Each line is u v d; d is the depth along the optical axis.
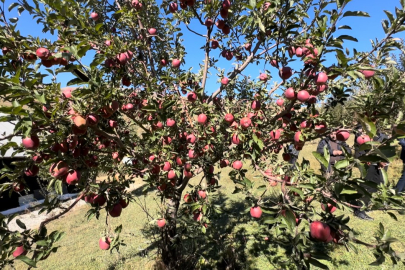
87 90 1.67
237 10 3.19
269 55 2.64
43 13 2.15
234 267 3.84
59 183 1.81
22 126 1.38
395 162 7.80
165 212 3.37
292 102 2.03
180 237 3.71
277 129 2.47
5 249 1.58
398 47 1.68
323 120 2.14
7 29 1.87
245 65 3.05
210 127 2.62
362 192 1.46
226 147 2.94
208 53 3.46
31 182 9.18
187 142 2.72
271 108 2.73
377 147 1.38
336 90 2.26
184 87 2.59
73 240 5.65
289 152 3.01
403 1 1.48
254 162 2.24
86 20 2.42
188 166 2.69
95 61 1.75
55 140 1.68
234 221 5.45
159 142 2.75
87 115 1.70
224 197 7.14
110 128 2.25
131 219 6.37
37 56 1.88
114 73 2.58
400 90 1.52
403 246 3.80
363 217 4.76
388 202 1.45
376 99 1.68
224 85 3.22
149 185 2.77
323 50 1.69
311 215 1.77
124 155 2.90
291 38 2.20
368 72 1.62
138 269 4.05
